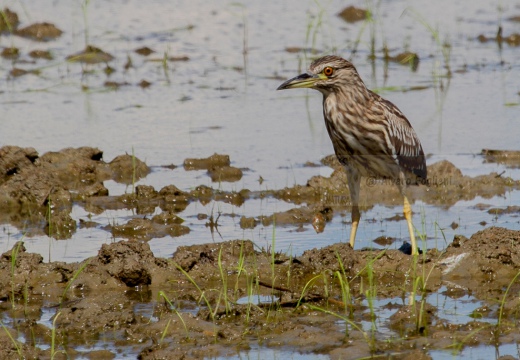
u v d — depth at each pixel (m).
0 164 15.77
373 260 11.26
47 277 11.34
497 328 9.60
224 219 13.80
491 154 16.31
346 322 9.96
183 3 27.16
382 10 26.33
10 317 10.48
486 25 24.80
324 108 12.88
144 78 21.12
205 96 19.94
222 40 23.84
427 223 13.49
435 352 9.20
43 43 23.33
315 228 13.46
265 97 19.88
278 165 16.17
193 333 9.70
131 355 9.36
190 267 11.59
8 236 13.25
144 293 11.14
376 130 12.48
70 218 13.68
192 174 15.84
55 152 16.17
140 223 13.39
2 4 26.20
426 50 22.92
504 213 13.84
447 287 11.11
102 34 24.08
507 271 11.44
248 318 10.02
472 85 20.28
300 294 10.73
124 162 15.98
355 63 22.08
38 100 19.67
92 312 10.20
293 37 23.91
